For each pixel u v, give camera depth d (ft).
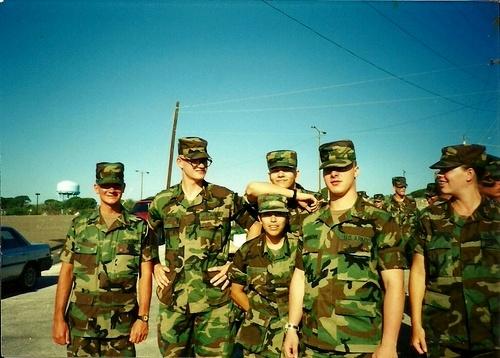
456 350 8.66
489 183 9.03
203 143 11.20
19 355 13.75
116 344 10.26
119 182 10.50
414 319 9.05
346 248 8.21
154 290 23.20
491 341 8.37
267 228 9.90
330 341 8.04
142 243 10.93
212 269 10.93
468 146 9.04
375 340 7.97
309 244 8.62
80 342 10.09
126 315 10.39
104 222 10.69
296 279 9.12
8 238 24.14
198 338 10.84
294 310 9.02
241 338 10.21
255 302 10.19
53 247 40.19
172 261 11.05
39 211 75.20
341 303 8.07
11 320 17.90
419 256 9.20
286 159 11.41
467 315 8.57
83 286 10.25
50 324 17.34
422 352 8.82
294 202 10.92
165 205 11.38
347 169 8.41
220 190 11.61
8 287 23.82
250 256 10.41
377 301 8.12
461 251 8.78
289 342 8.87
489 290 8.49
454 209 9.11
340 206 8.62
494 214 8.80
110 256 10.35
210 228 11.10
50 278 29.35
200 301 10.75
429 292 9.05
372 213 8.30
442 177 9.14
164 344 10.78
